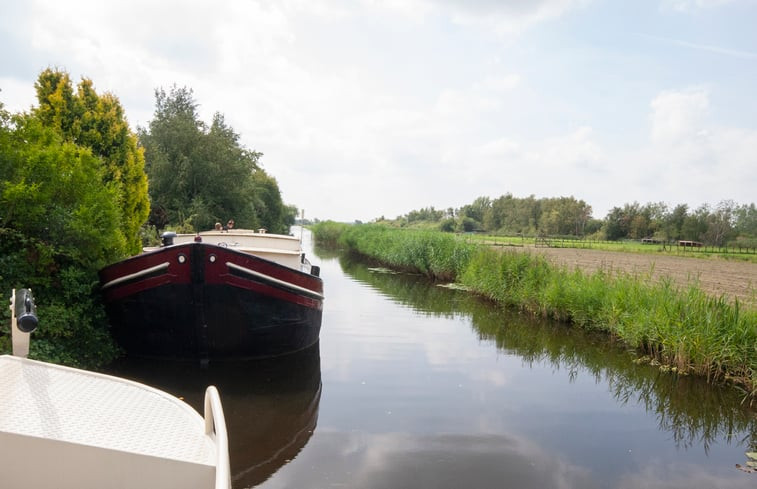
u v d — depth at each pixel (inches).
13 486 84.6
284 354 330.6
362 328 437.4
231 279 284.5
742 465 199.6
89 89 426.3
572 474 184.7
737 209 2834.6
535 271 562.9
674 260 1291.8
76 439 87.8
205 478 89.9
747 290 610.9
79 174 283.3
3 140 262.5
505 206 3814.0
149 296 283.9
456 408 248.2
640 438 223.3
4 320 230.2
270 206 1916.8
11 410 93.7
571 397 274.1
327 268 1047.6
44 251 260.1
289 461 185.2
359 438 207.9
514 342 401.7
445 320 485.4
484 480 176.1
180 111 1239.5
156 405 107.6
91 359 282.5
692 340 327.3
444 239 870.4
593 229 3398.1
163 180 1048.8
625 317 404.2
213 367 302.4
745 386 303.7
